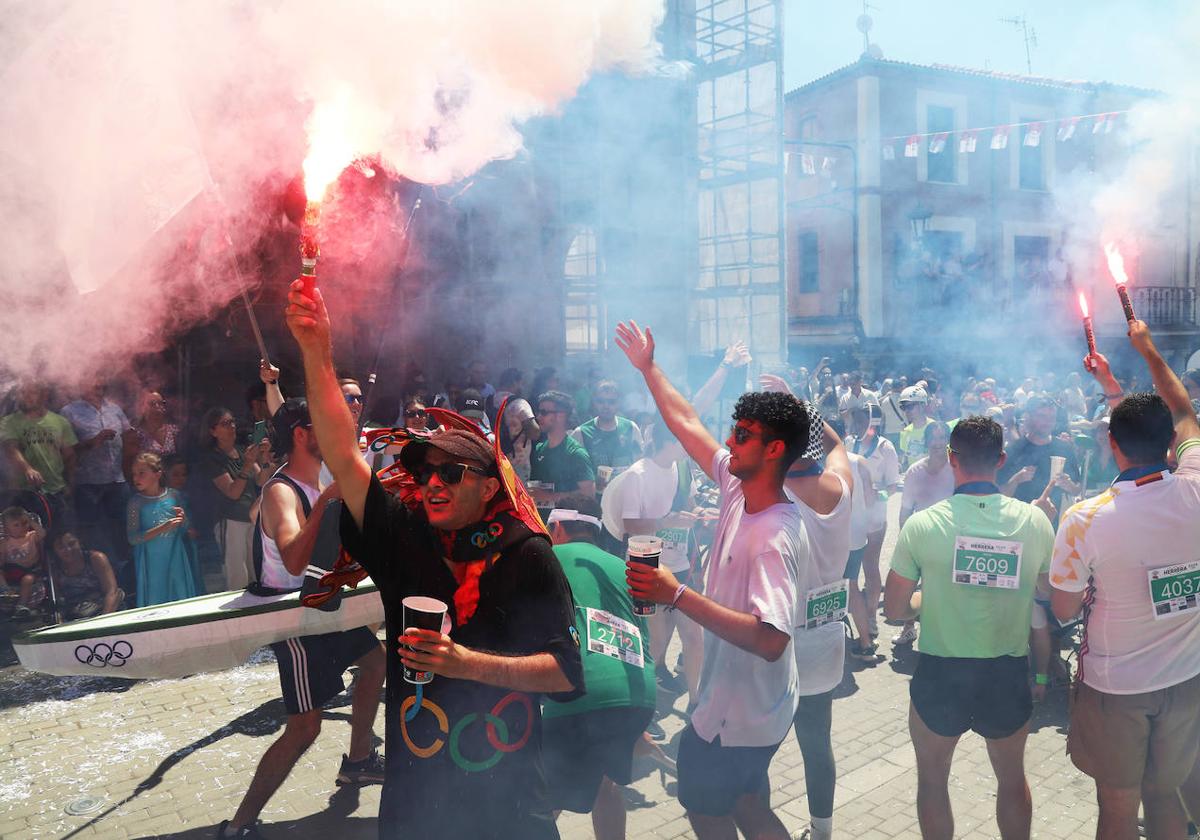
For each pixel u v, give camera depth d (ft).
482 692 6.97
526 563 6.86
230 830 11.71
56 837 12.02
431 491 6.72
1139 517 9.12
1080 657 9.79
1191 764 9.64
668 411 10.37
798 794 13.21
